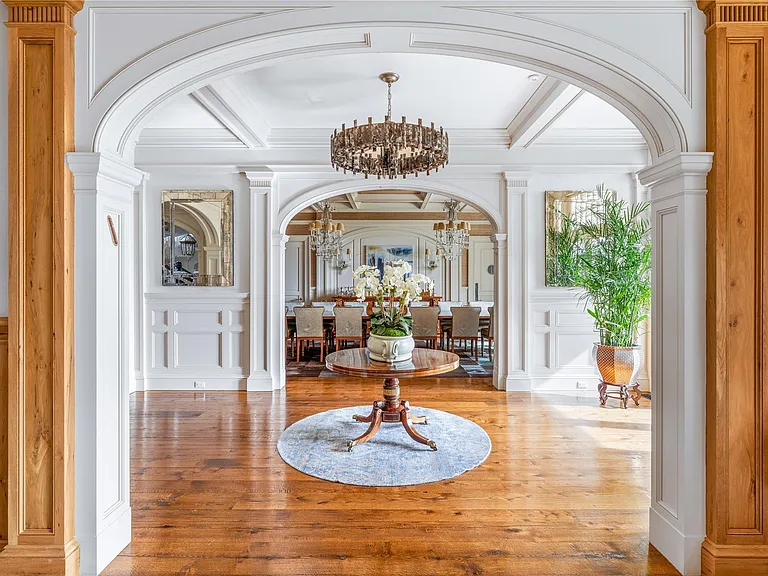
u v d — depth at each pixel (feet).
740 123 6.79
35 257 6.73
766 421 6.73
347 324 24.43
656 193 7.74
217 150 17.72
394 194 32.17
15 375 6.67
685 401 6.96
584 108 14.78
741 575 6.63
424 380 20.03
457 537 7.86
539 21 7.12
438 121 16.16
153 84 7.14
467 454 11.47
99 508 6.97
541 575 6.86
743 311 6.75
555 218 18.15
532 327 18.24
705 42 7.05
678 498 7.06
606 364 15.65
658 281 7.69
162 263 18.34
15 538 6.67
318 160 17.66
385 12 7.07
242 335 18.40
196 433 13.15
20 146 6.67
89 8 6.95
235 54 7.38
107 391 7.25
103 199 7.11
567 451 11.73
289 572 6.91
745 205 6.77
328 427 13.60
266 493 9.46
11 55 6.65
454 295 36.58
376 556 7.32
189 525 8.23
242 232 18.34
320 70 12.13
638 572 6.96
